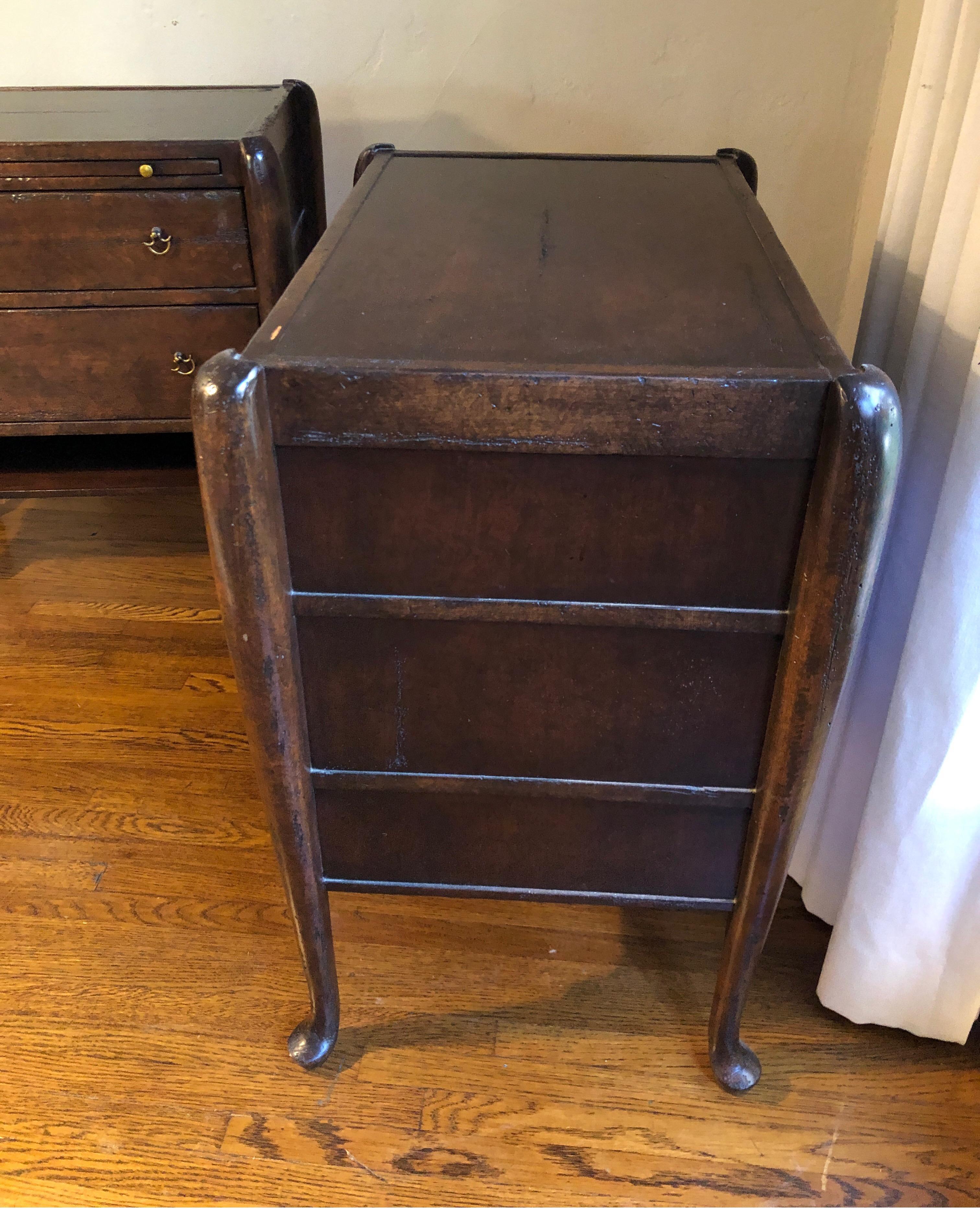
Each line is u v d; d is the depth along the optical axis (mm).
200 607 1717
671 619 712
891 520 937
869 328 995
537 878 890
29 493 1563
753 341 687
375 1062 1040
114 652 1613
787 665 719
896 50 1430
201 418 616
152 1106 996
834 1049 1059
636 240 932
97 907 1202
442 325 709
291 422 641
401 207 1029
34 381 1426
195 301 1368
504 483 662
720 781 806
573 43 1511
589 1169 950
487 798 833
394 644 746
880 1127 986
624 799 818
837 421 606
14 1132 970
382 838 872
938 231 829
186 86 1561
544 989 1119
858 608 679
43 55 1574
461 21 1505
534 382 613
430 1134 976
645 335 697
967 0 792
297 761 797
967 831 910
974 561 796
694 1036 1072
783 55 1491
